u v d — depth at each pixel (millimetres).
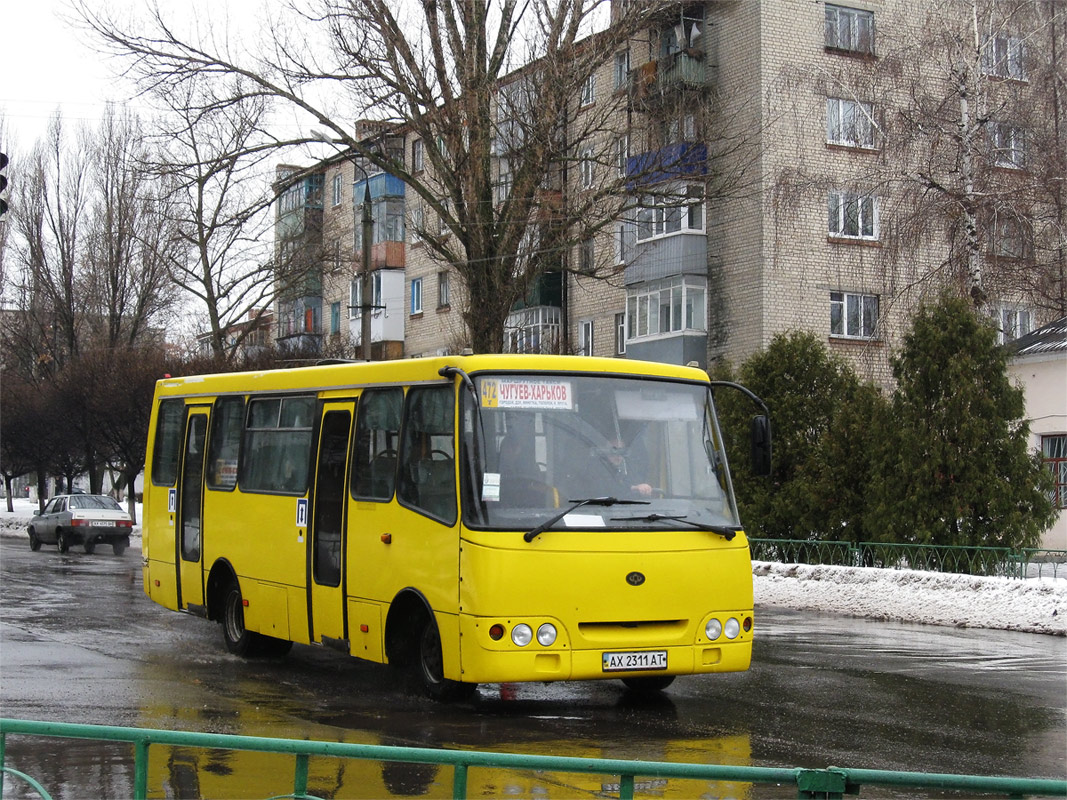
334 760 7965
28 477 96312
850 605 18156
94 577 23000
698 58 34438
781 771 3658
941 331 19641
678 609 9398
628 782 3742
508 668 8867
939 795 7207
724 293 34406
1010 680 11414
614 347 39250
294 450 11820
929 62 26562
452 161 25406
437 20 24891
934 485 19391
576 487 9406
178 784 7219
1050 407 28094
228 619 12945
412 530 9805
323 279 49000
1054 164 24844
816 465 22016
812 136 33062
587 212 25688
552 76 24781
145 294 45281
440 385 9766
